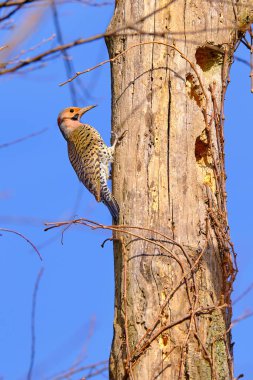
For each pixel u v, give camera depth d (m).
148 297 10.27
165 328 10.05
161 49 11.38
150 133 11.04
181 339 10.09
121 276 10.62
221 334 10.27
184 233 10.63
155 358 10.01
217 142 11.30
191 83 11.41
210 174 11.20
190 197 10.80
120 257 10.74
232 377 10.26
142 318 10.20
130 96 11.33
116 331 10.45
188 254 10.50
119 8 11.84
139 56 11.44
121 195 10.97
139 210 10.75
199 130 11.19
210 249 10.69
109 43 11.92
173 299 10.24
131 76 11.41
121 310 10.46
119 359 10.22
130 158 11.05
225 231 10.94
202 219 10.78
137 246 10.56
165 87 11.22
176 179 10.84
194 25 11.58
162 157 10.92
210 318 10.30
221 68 11.80
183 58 11.34
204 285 10.44
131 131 11.17
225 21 11.84
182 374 9.88
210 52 11.72
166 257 10.42
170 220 10.67
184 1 11.63
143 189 10.83
